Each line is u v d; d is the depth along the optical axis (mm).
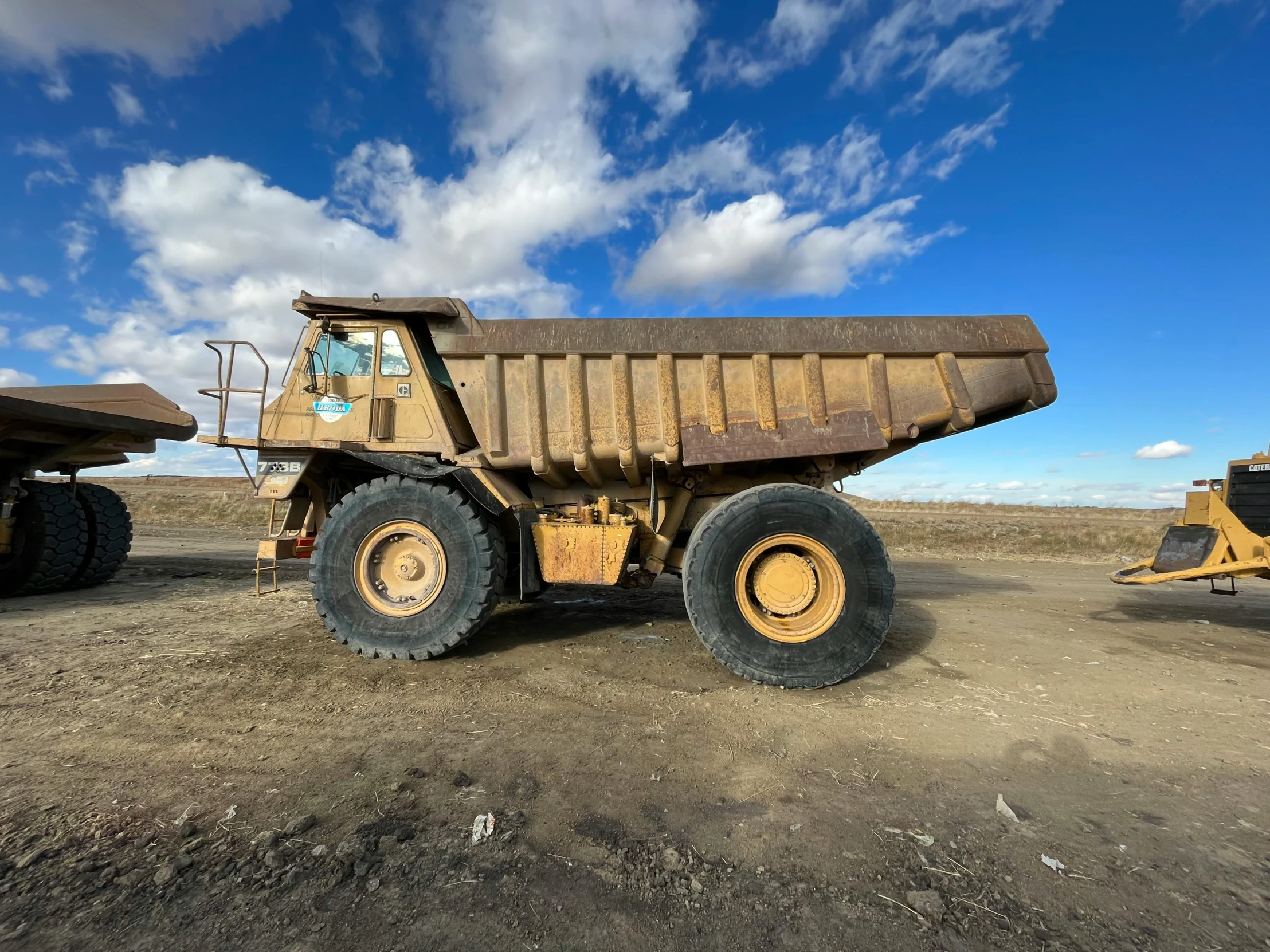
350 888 1879
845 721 3307
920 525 16844
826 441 4293
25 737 2930
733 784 2594
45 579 6555
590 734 3084
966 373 4371
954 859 2080
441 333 4480
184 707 3336
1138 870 2031
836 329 4352
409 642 4254
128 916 1736
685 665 4297
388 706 3420
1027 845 2166
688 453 4320
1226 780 2682
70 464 7133
